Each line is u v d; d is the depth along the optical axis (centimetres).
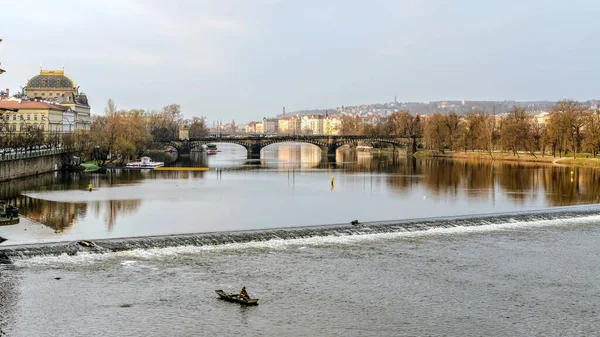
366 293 10462
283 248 12912
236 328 8950
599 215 16838
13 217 15925
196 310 9562
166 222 16500
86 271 11131
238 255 12331
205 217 17462
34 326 8906
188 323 9081
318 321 9275
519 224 15700
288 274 11306
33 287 10312
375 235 14175
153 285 10556
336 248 13012
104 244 12412
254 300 9825
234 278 11025
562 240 14175
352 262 12094
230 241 13188
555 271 11844
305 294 10350
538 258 12688
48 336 8612
